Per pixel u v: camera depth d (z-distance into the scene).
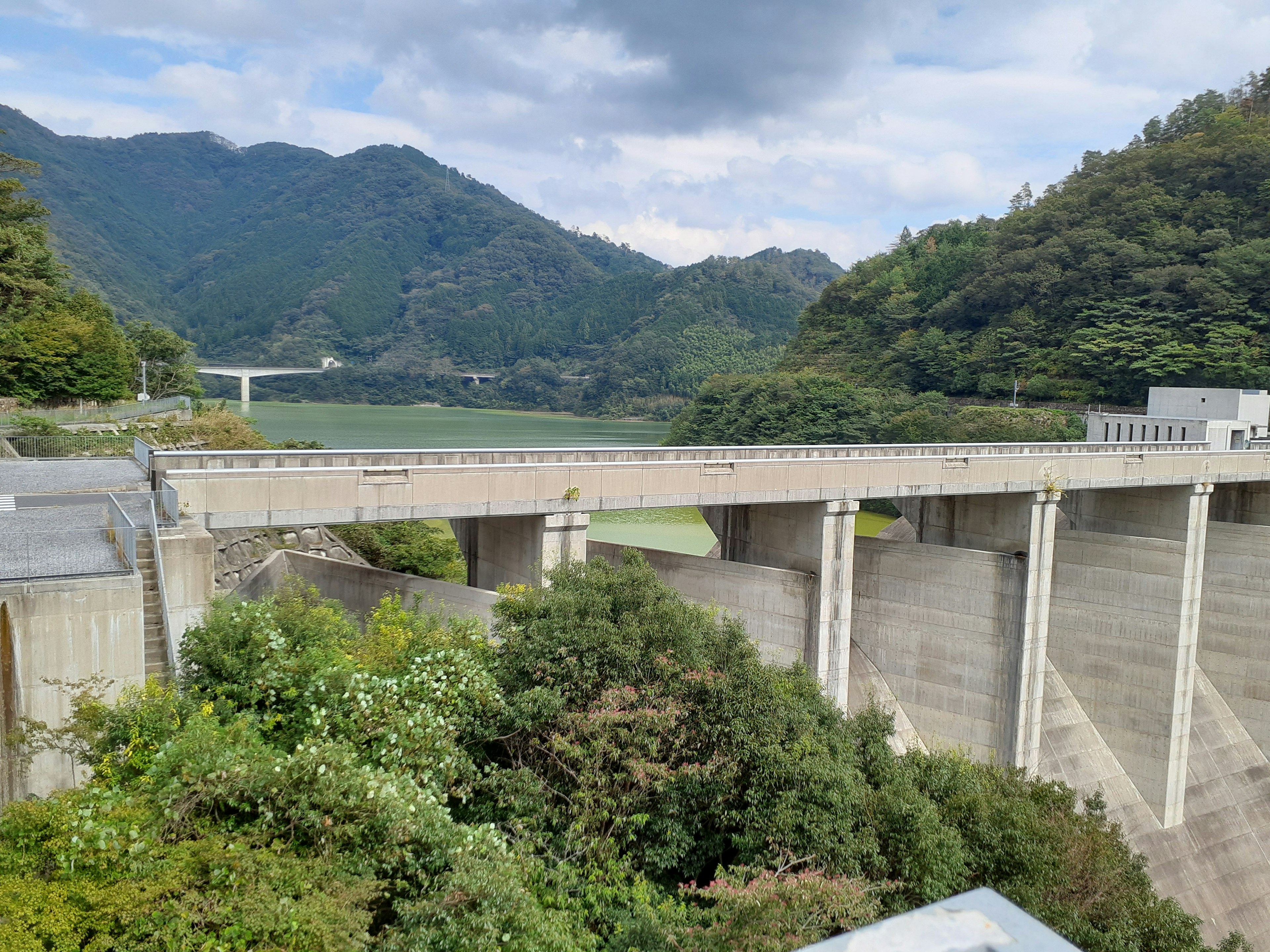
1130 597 55.69
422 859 19.75
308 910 16.31
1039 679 48.31
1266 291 137.50
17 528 29.69
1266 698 62.94
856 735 30.56
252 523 29.75
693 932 20.61
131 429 76.75
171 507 27.30
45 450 53.47
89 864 15.63
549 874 22.38
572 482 35.50
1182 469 56.19
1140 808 54.69
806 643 42.47
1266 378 127.12
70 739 20.86
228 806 18.56
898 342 192.50
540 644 26.66
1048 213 181.38
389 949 17.62
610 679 26.53
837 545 43.09
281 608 26.25
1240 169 161.38
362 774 19.77
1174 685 54.16
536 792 24.20
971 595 48.06
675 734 25.78
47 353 84.31
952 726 49.06
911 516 55.72
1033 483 48.81
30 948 14.21
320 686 22.72
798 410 170.62
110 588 22.80
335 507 30.98
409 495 32.16
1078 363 151.88
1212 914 52.03
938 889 24.00
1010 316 169.75
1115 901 28.83
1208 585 65.19
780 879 21.92
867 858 24.42
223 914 15.70
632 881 24.00
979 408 149.75
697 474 38.47
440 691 24.66
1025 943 4.40
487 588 40.72
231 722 21.80
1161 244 155.75
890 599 51.06
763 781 25.06
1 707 21.64
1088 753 55.28
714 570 44.41
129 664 23.22
